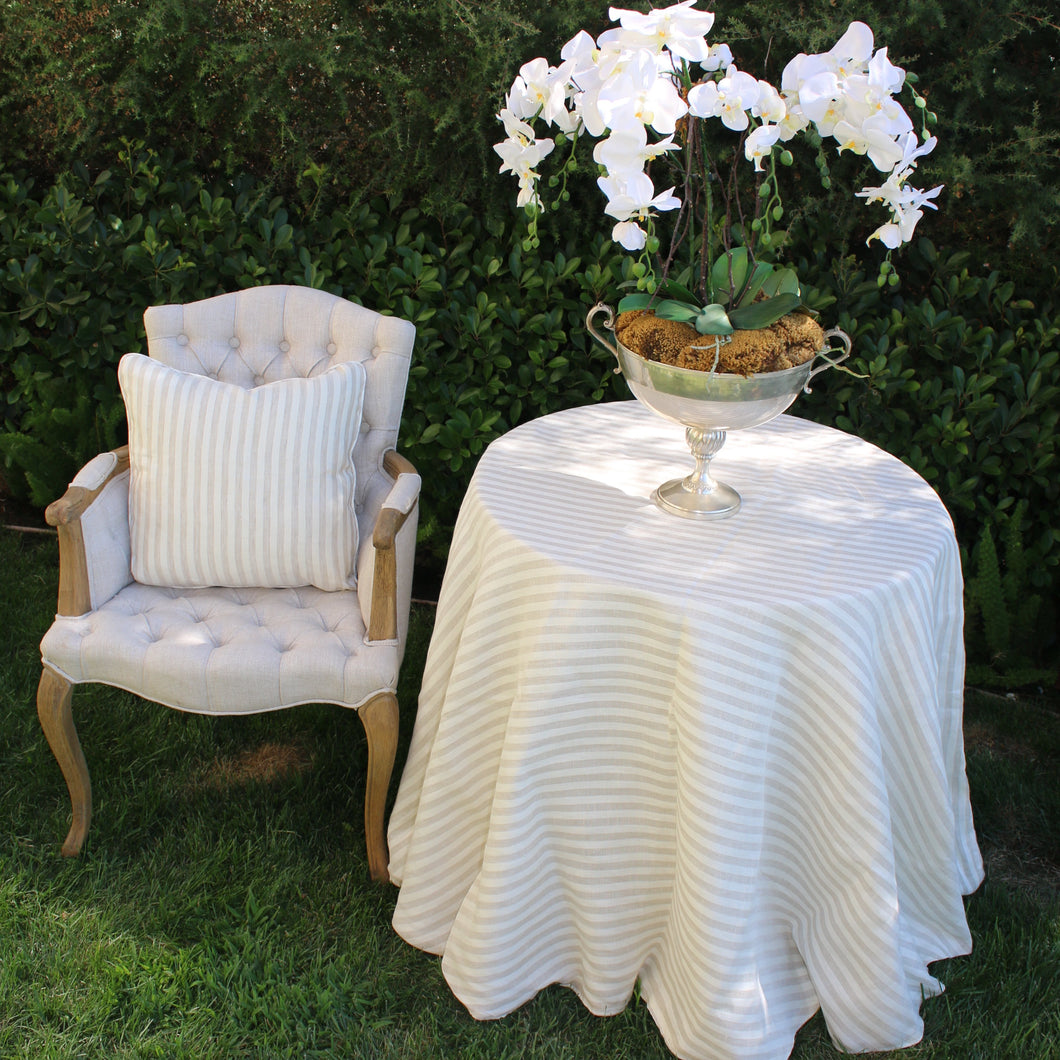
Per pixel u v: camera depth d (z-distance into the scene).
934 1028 1.90
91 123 3.06
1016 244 2.92
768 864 1.78
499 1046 1.85
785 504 1.97
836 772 1.65
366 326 2.43
